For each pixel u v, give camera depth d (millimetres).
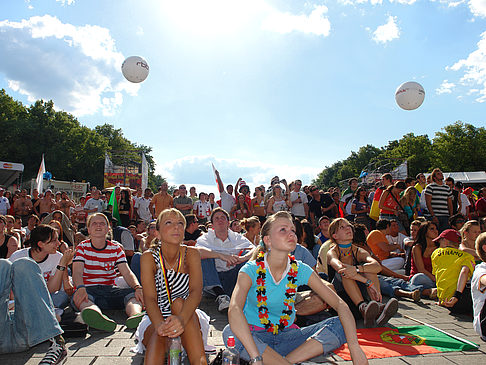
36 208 12297
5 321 3053
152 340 2605
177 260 3064
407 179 9797
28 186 35688
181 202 11516
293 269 2750
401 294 5613
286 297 2740
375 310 3969
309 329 2773
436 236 5789
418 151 56594
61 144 52062
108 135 69938
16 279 2902
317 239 6664
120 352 3211
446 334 3773
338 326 2682
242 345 2611
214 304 5137
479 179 23562
